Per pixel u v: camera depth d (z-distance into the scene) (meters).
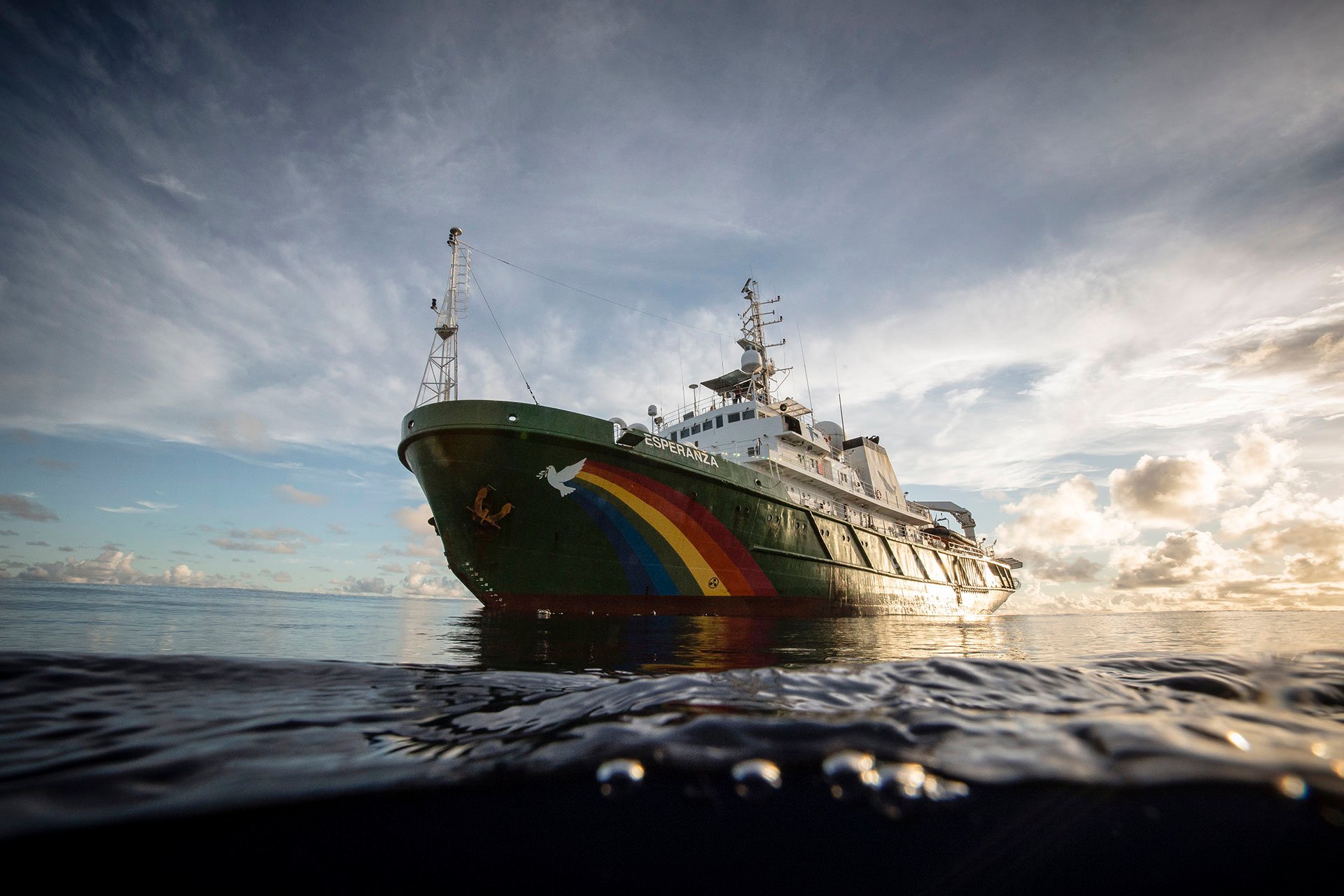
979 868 1.19
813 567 20.88
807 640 10.60
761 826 1.43
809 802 1.55
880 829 1.40
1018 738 1.95
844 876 1.19
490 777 1.75
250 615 15.16
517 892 1.14
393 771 1.79
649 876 1.19
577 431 15.06
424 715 2.47
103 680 2.57
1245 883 1.15
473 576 15.70
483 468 14.73
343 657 6.04
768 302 31.14
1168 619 34.09
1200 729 2.02
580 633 10.55
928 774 1.68
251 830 1.38
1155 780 1.61
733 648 8.52
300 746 2.00
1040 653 9.02
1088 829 1.38
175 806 1.49
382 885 1.14
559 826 1.44
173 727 2.10
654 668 5.61
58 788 1.53
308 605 27.58
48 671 2.56
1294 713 2.26
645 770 1.77
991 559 42.91
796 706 2.34
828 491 25.86
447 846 1.33
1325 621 27.97
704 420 26.03
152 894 1.07
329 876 1.16
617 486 15.57
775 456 22.33
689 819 1.48
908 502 36.69
